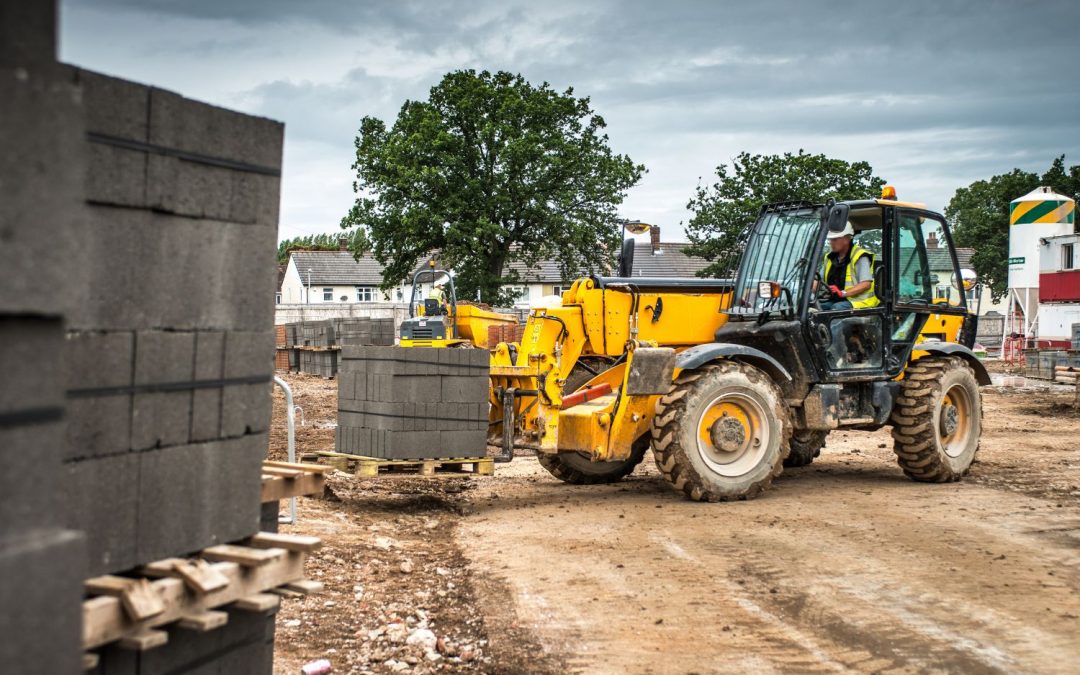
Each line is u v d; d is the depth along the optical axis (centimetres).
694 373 966
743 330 1040
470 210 4394
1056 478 1120
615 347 1021
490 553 761
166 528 339
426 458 913
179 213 339
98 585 310
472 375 930
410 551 765
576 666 519
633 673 509
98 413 312
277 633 552
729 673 508
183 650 347
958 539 791
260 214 374
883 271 1070
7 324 220
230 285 362
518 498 1016
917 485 1077
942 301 1140
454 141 4344
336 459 938
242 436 371
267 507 430
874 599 631
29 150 222
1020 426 1683
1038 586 657
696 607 617
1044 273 3231
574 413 979
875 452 1374
